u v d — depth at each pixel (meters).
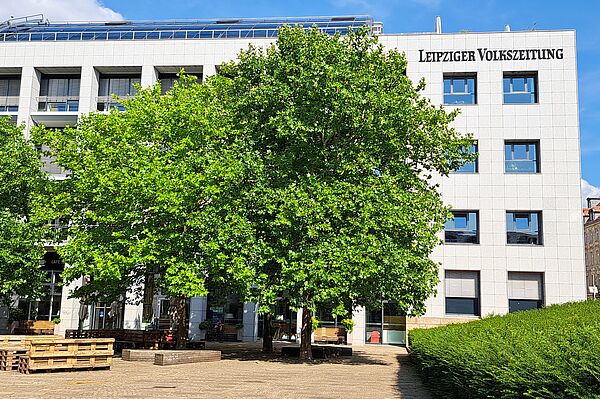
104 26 44.44
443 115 23.72
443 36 37.06
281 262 19.62
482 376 7.63
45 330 35.28
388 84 23.12
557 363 6.16
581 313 13.38
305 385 13.80
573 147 35.38
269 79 22.59
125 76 41.19
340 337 36.09
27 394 11.45
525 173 35.47
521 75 36.66
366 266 19.12
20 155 28.05
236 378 15.13
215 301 25.22
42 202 24.50
